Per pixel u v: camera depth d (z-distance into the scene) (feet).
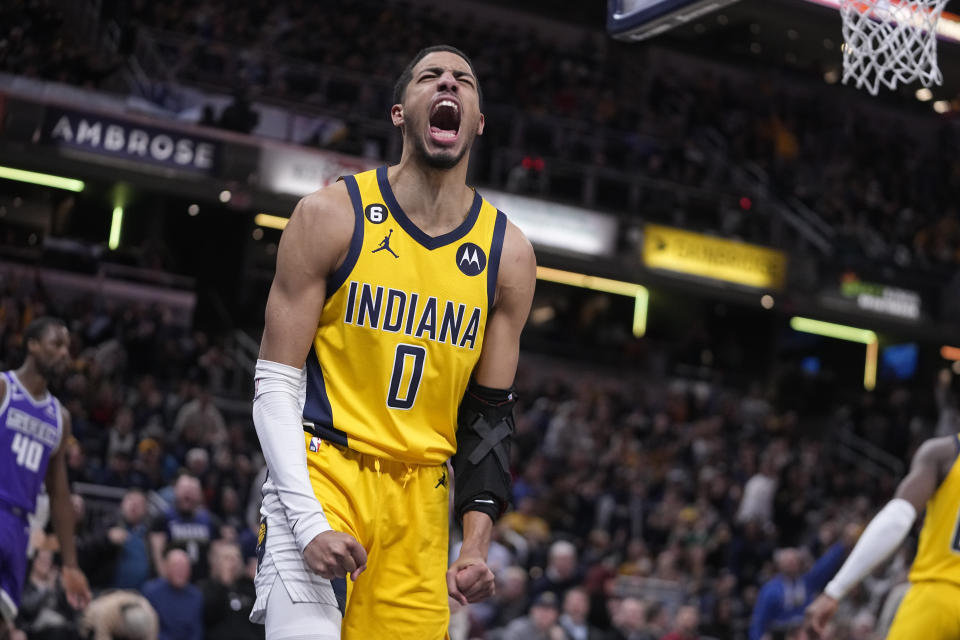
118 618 24.00
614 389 90.43
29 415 19.53
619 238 93.61
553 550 41.70
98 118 80.38
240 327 95.81
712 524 61.11
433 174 11.69
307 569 10.89
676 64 115.96
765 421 90.02
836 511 69.67
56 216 93.56
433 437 11.79
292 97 89.25
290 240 11.46
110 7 91.15
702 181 100.83
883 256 101.96
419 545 11.59
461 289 11.78
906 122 119.65
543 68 107.14
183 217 95.86
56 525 20.40
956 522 16.67
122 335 72.64
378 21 104.47
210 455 55.67
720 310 110.83
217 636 31.37
